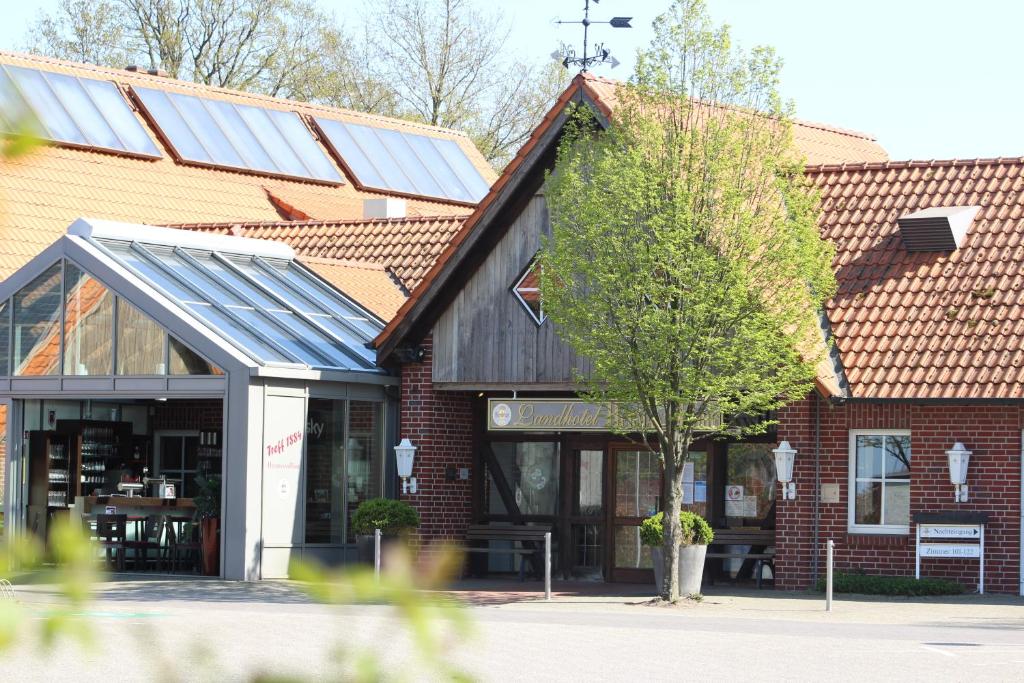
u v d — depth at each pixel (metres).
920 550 25.88
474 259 29.97
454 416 30.92
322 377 29.05
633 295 23.59
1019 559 25.64
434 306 30.33
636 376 24.05
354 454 30.42
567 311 24.41
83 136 43.69
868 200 30.19
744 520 28.73
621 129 25.02
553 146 28.78
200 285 30.55
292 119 50.78
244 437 27.72
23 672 16.14
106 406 33.09
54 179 41.97
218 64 62.91
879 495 26.70
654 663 17.27
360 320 33.00
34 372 29.89
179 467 34.03
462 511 30.97
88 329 29.44
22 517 30.78
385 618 2.20
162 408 34.16
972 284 27.69
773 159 24.53
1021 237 28.30
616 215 23.98
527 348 29.45
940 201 29.72
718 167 23.95
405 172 51.22
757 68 24.98
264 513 28.11
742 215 23.72
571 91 27.97
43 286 29.97
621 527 30.42
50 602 2.08
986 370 25.94
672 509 24.89
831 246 24.81
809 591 26.77
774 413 27.92
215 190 45.69
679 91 24.66
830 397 26.23
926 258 28.50
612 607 24.33
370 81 65.12
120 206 42.69
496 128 64.94
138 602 23.81
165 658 2.29
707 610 23.81
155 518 30.61
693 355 23.75
